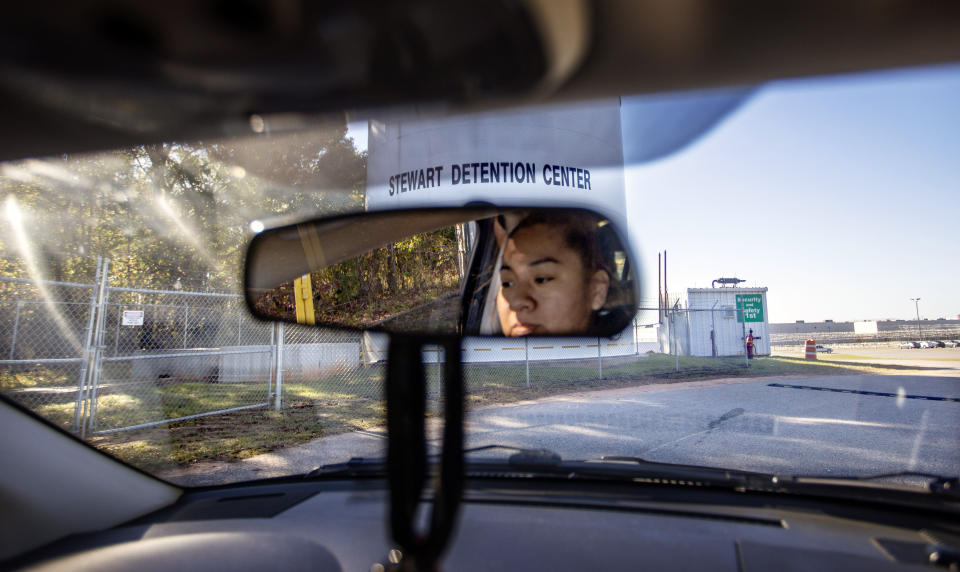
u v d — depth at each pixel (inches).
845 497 73.3
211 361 405.1
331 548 67.4
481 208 60.7
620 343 428.5
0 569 63.4
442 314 59.1
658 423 246.1
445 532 41.0
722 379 477.7
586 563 61.0
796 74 38.4
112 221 438.3
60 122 37.9
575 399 340.2
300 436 233.1
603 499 78.6
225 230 437.1
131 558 64.9
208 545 67.9
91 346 251.0
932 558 57.7
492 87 32.8
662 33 31.7
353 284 59.1
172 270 457.4
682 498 78.3
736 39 33.2
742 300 776.3
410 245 60.0
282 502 83.4
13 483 70.4
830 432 227.5
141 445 220.2
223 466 186.2
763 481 79.9
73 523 73.6
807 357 745.6
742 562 59.5
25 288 386.6
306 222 60.2
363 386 366.6
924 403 319.3
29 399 287.6
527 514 74.3
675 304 768.9
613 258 62.5
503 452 116.3
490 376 458.6
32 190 401.7
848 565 57.8
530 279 60.3
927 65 36.7
